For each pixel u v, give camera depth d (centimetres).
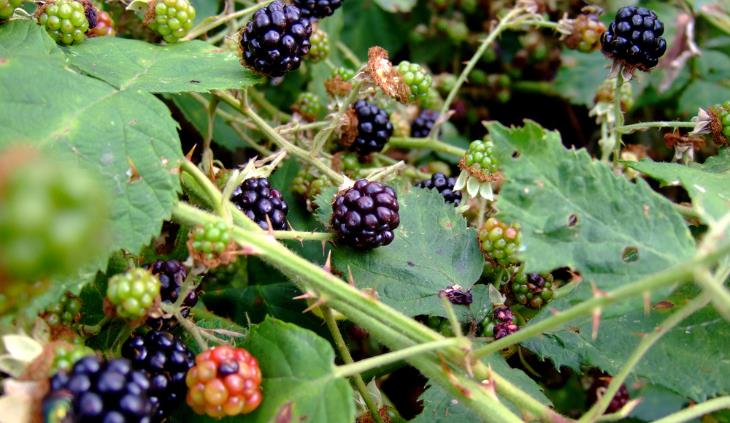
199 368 27
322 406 27
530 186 28
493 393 28
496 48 49
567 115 49
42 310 26
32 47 30
